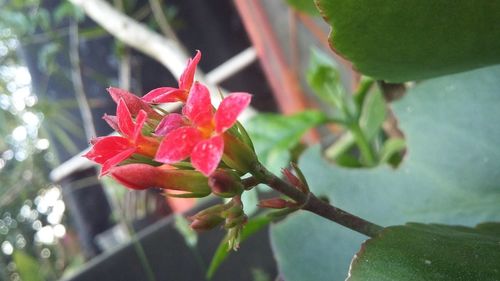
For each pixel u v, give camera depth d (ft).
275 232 0.35
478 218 0.30
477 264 0.18
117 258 0.51
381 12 0.20
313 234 0.34
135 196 0.76
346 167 0.37
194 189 0.19
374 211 0.35
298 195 0.19
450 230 0.21
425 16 0.20
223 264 0.53
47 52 0.82
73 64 0.81
